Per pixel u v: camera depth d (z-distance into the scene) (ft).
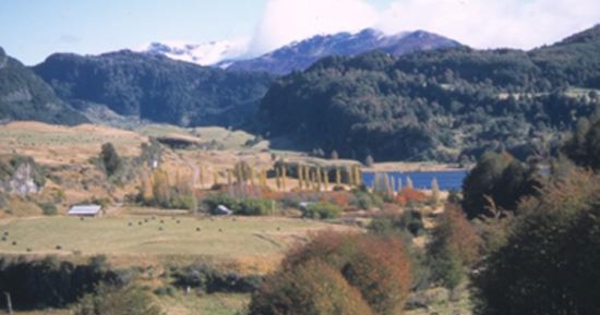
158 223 283.18
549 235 96.27
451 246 174.09
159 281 211.20
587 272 92.22
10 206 333.01
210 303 200.85
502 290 101.24
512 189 265.95
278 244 242.99
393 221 243.81
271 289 113.09
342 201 358.64
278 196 378.12
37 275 217.56
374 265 131.23
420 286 173.68
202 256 225.35
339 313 108.78
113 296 112.57
